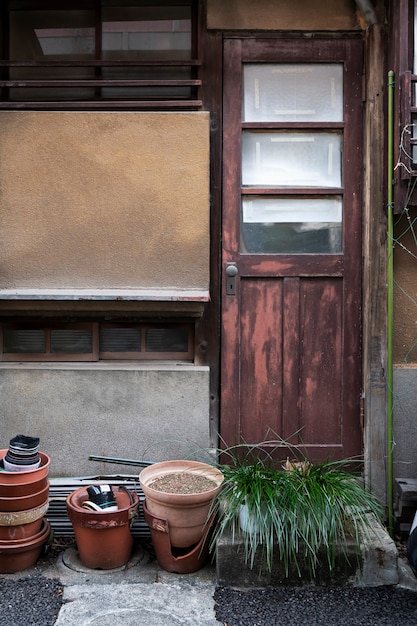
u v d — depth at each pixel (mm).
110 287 3617
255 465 3352
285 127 3711
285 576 3053
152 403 3643
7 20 3734
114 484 3496
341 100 3738
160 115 3576
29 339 3762
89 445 3645
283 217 3752
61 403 3633
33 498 3145
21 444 3146
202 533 3162
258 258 3723
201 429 3641
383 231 3658
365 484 3666
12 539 3139
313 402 3744
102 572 3158
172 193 3596
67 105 3592
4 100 3697
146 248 3613
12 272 3617
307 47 3701
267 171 3750
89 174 3594
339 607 2900
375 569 3080
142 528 3488
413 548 2926
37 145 3582
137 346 3785
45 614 2801
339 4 3670
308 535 3051
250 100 3742
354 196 3730
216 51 3707
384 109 3633
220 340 3748
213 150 3723
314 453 3734
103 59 3746
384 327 3674
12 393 3631
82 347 3768
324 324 3744
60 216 3604
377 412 3672
